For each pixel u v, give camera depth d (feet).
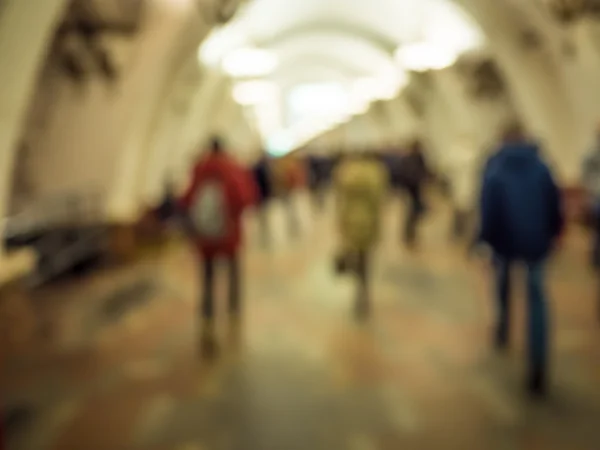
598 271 25.45
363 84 100.12
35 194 31.55
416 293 25.14
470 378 15.70
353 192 21.61
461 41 50.37
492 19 37.70
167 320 21.70
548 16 33.76
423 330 19.98
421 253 34.45
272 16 58.75
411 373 16.16
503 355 17.43
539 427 12.81
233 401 14.57
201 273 30.30
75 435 12.91
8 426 13.30
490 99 54.85
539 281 14.71
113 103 31.91
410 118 86.12
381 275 28.86
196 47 36.60
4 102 15.14
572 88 36.96
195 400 14.66
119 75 31.37
